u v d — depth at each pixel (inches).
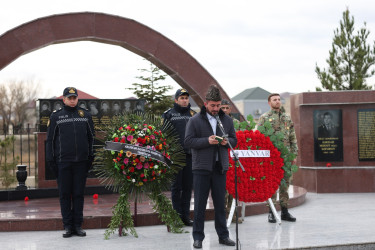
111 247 195.8
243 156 237.8
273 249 187.9
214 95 189.2
